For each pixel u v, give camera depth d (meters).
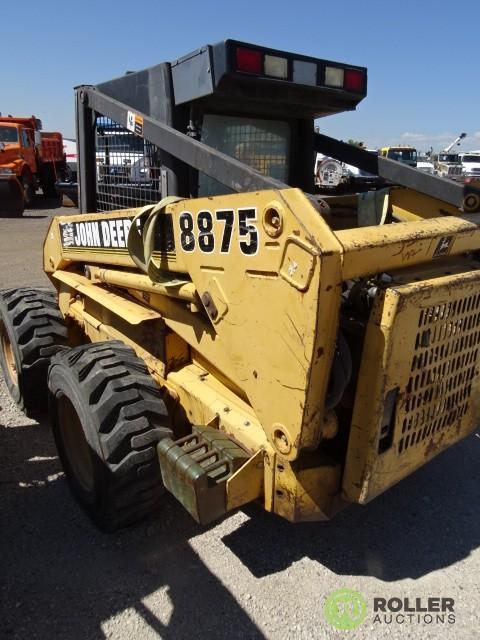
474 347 2.48
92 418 2.59
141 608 2.46
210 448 2.31
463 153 30.72
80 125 3.55
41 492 3.27
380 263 2.01
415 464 2.40
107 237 3.14
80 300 4.01
